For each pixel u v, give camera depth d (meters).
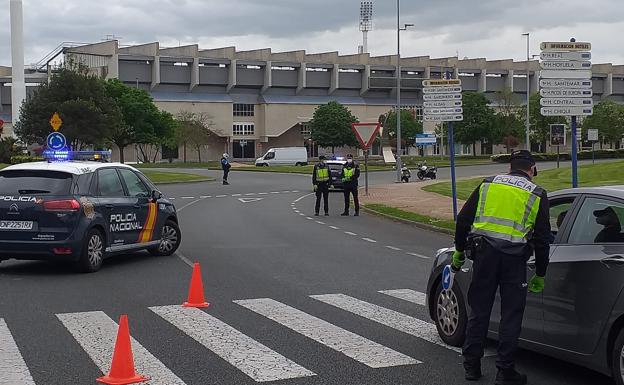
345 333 8.33
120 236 13.40
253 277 12.30
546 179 39.28
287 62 102.62
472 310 6.42
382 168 66.62
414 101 109.12
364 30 118.81
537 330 6.60
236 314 9.34
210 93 100.12
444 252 7.98
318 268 13.37
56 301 10.12
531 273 6.61
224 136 99.69
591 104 15.20
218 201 32.97
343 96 107.19
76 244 12.23
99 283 11.61
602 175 39.62
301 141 105.75
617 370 5.88
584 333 6.14
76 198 12.36
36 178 12.51
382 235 19.36
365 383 6.47
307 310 9.60
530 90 111.56
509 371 6.22
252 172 64.44
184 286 11.38
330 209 28.48
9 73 97.31
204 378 6.59
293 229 20.83
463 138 85.69
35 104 52.88
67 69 56.44
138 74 95.31
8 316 9.16
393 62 107.19
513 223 6.14
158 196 14.74
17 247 12.12
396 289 11.20
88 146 54.22
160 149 97.19
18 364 7.02
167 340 7.97
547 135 83.88
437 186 37.09
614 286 5.90
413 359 7.24
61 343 7.83
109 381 6.41
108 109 54.53
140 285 11.45
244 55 100.69
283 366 6.99
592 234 6.36
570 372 6.81
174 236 15.12
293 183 48.41
